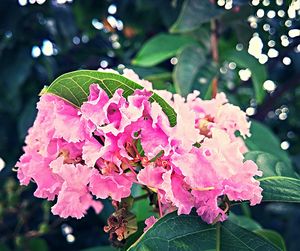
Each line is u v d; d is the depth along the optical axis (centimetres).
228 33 50
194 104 26
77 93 22
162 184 21
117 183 22
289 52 58
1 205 52
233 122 25
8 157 59
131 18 58
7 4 56
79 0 58
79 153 23
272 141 37
